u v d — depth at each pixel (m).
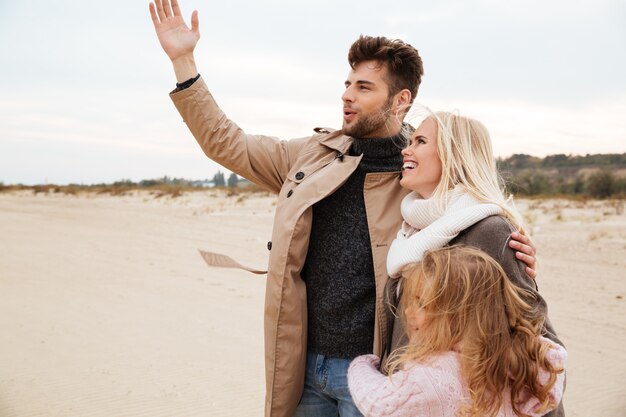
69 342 6.37
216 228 18.61
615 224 18.69
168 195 38.31
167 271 10.80
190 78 2.89
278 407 2.74
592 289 9.16
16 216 22.89
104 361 5.77
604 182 36.44
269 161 3.02
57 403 4.71
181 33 2.90
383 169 2.76
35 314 7.53
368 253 2.74
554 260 12.01
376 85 2.73
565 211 24.09
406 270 2.26
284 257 2.70
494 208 2.20
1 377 5.28
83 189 51.34
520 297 2.06
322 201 2.80
